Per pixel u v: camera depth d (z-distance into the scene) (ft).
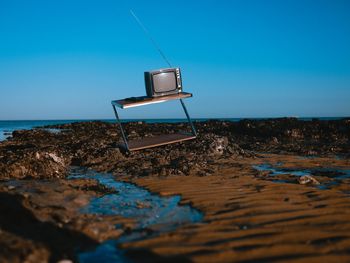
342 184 9.82
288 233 5.98
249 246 5.46
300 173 11.74
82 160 13.73
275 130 23.95
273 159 14.48
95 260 5.21
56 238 5.70
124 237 6.02
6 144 19.52
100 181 10.68
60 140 21.53
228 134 25.14
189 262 4.98
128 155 14.12
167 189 9.30
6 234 5.42
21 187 8.89
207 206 7.66
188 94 10.45
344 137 21.95
